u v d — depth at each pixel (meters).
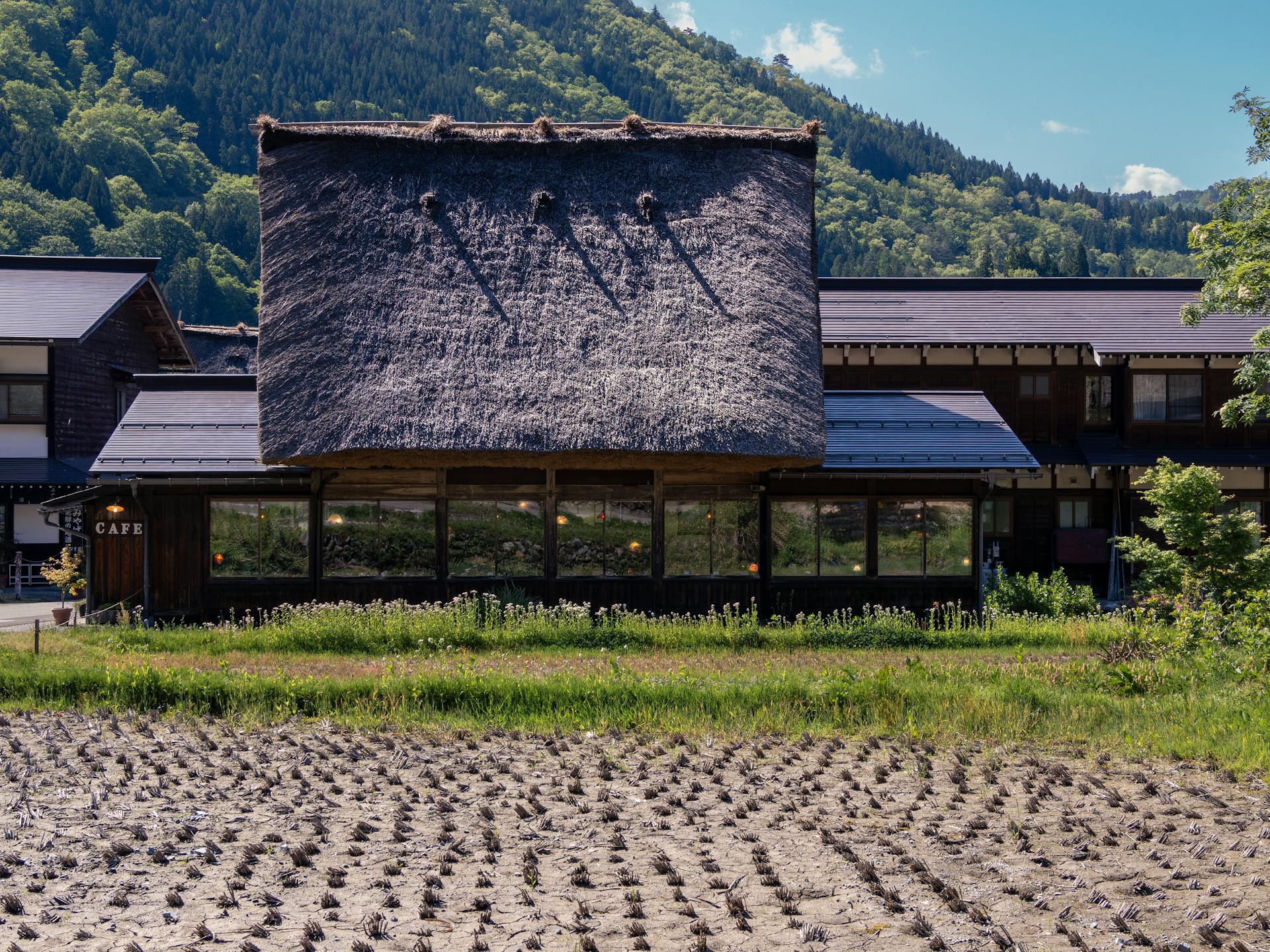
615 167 20.72
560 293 19.00
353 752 9.88
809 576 19.89
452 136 20.73
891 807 8.19
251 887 6.54
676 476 19.73
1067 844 7.30
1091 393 28.48
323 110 127.50
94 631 17.30
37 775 9.23
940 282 32.41
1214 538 19.12
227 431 20.09
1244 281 18.78
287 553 19.16
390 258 18.94
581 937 5.70
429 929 5.87
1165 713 11.15
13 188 80.62
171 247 87.62
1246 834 7.47
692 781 8.88
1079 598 20.98
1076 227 164.88
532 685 11.90
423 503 19.30
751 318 18.78
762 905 6.21
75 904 6.27
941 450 20.23
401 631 16.03
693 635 16.52
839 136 170.88
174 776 9.18
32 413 29.33
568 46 172.25
